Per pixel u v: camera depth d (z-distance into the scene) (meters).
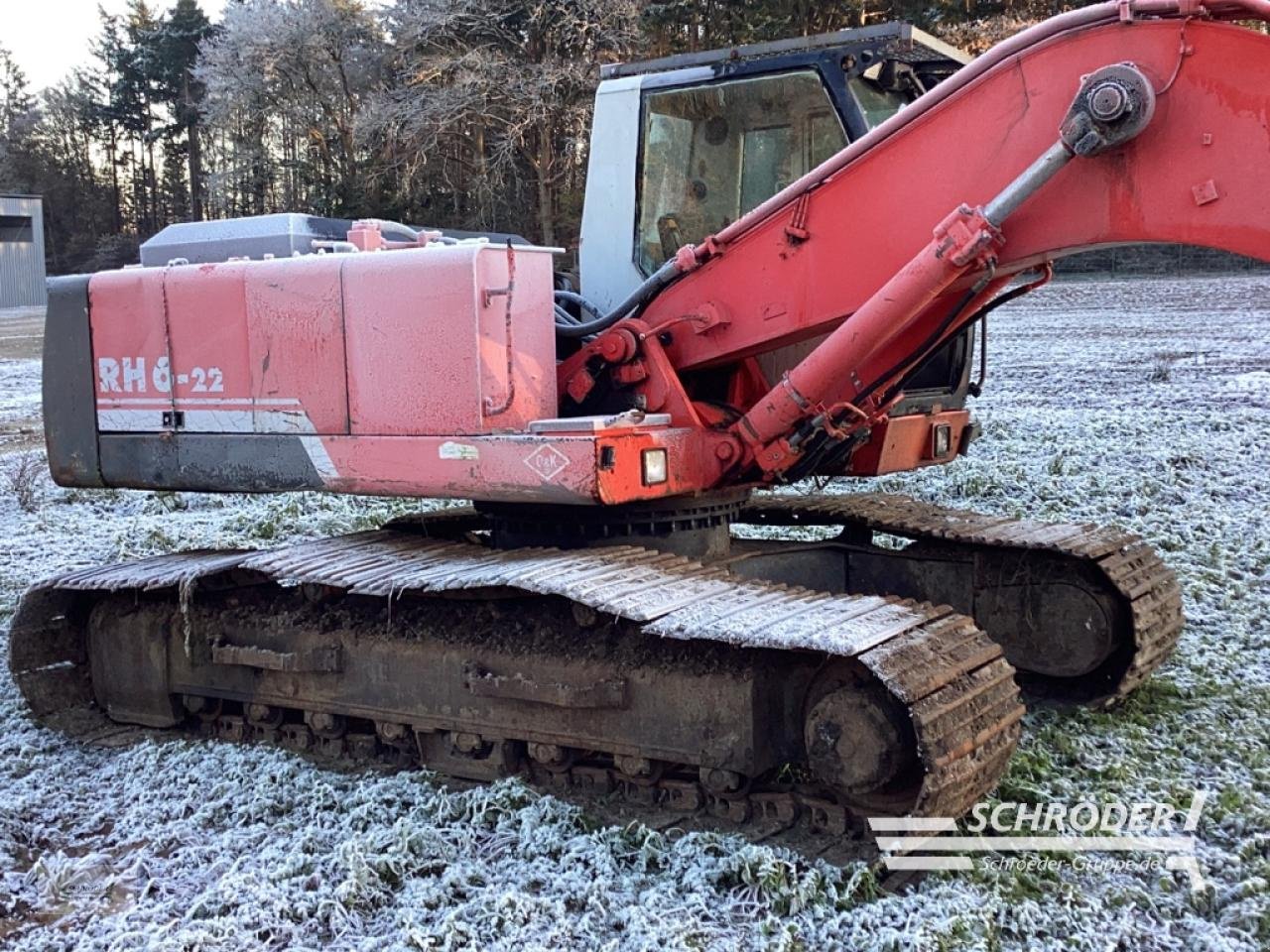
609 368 4.46
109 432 5.12
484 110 25.20
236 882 3.58
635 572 4.02
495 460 4.13
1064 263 30.03
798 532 7.43
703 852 3.64
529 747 4.28
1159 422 11.05
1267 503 8.38
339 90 32.69
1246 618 5.99
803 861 3.55
